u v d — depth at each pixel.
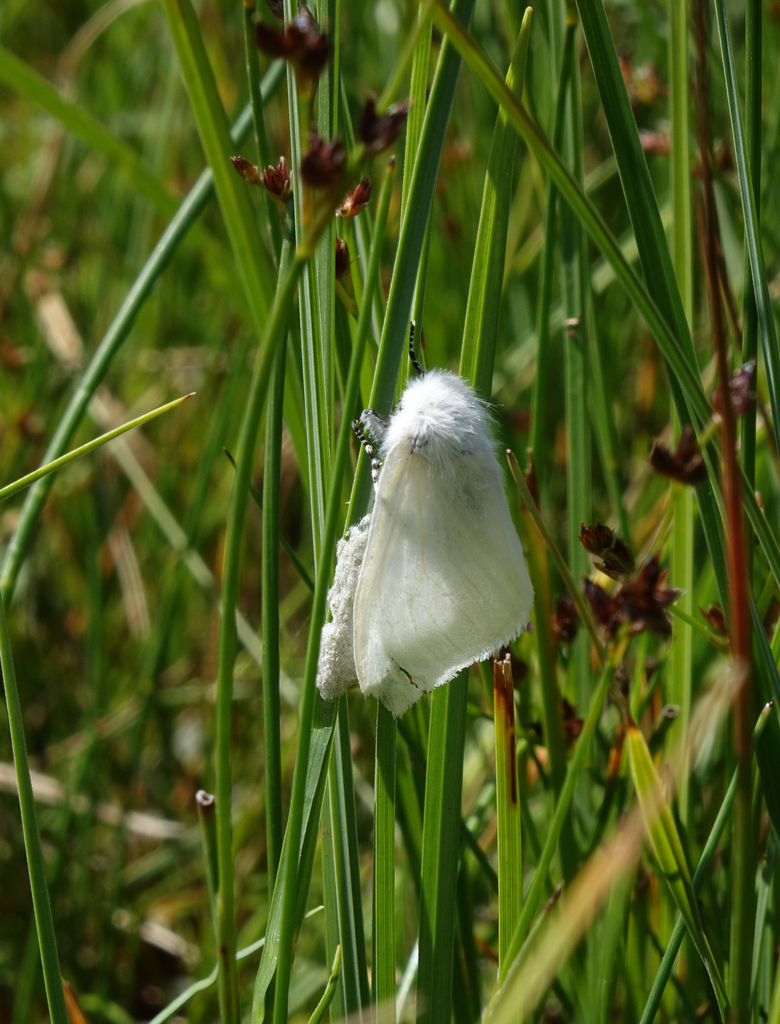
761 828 0.24
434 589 0.22
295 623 0.35
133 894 0.30
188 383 0.40
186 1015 0.28
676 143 0.23
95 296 0.39
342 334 0.23
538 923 0.21
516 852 0.21
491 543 0.22
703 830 0.25
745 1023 0.20
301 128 0.21
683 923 0.22
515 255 0.31
